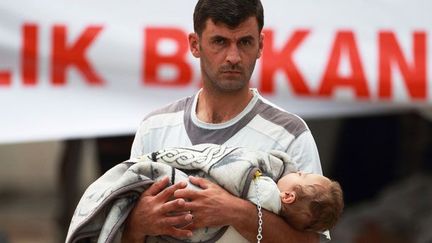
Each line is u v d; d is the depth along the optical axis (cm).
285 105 1060
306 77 1059
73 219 725
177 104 795
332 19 1057
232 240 712
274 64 1059
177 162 727
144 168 719
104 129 1083
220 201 704
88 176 1535
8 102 1082
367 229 1379
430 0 1045
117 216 712
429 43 1047
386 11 1051
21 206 1864
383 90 1052
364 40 1054
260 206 711
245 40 730
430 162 1420
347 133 1430
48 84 1082
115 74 1079
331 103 1059
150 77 1077
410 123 1420
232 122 762
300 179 728
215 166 718
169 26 1073
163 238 720
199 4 742
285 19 1060
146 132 788
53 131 1082
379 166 1433
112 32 1077
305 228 730
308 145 761
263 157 734
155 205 705
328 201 720
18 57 1080
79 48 1080
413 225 1370
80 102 1082
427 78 1048
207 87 764
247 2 725
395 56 1051
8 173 1925
